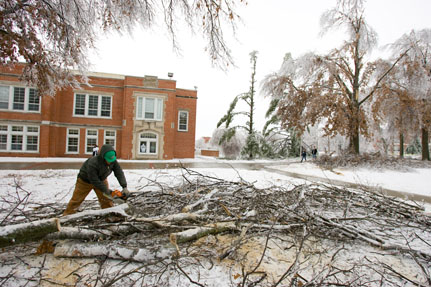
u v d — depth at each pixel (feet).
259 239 12.01
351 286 8.11
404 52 65.82
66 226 10.59
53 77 31.68
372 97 70.90
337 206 17.46
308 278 8.79
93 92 77.25
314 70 64.49
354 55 66.23
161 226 10.96
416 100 66.18
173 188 18.42
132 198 15.65
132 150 76.33
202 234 10.57
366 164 57.52
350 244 11.85
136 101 76.95
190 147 87.71
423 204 20.86
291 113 67.10
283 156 98.84
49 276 8.33
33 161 58.13
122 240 10.58
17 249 10.11
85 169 12.34
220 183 17.97
